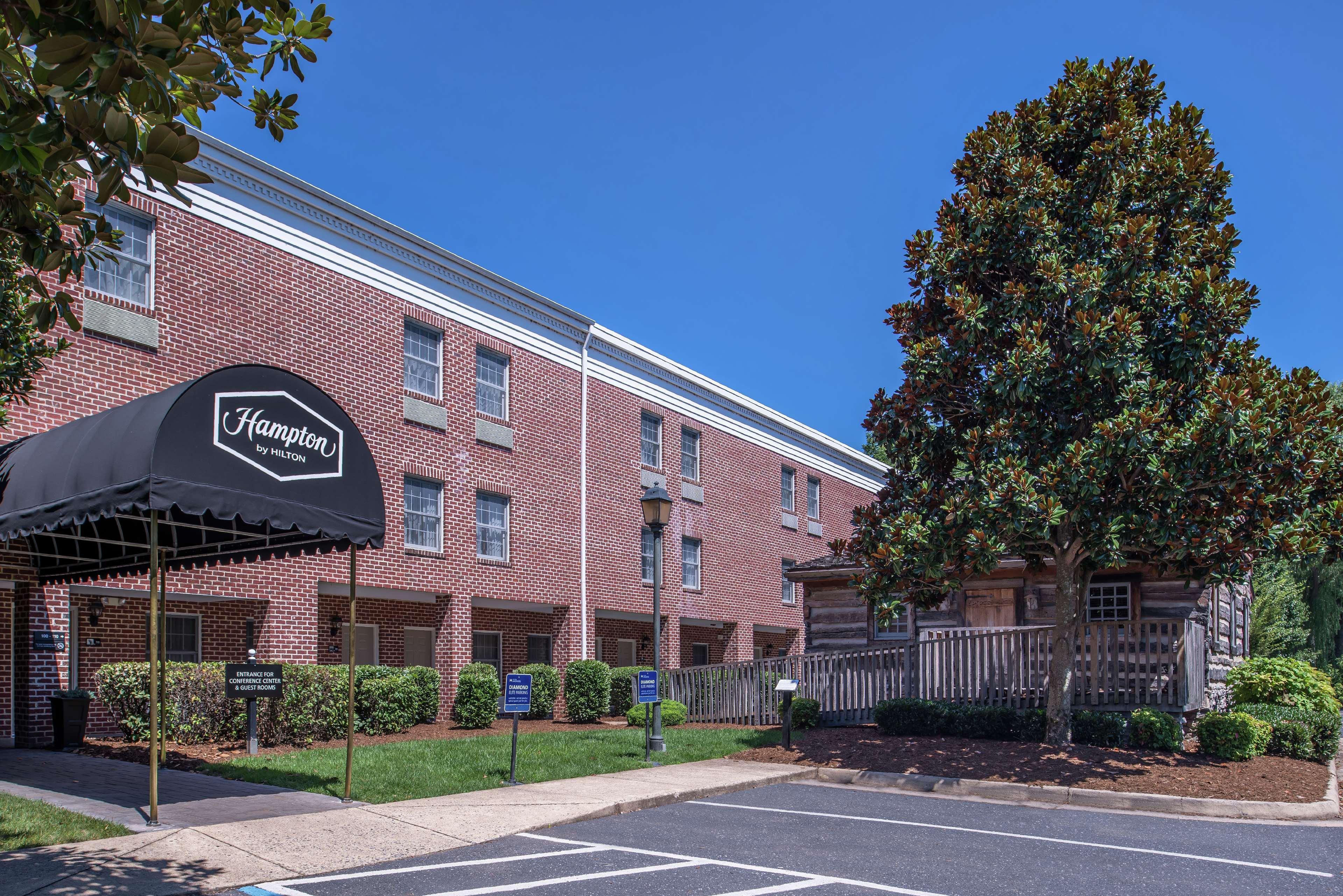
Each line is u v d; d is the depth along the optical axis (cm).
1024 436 1400
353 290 1986
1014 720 1600
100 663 1614
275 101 676
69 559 1420
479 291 2294
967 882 816
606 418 2700
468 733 1858
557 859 866
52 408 1466
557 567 2455
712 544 3152
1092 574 1647
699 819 1086
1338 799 1291
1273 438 1216
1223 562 1305
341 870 815
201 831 887
